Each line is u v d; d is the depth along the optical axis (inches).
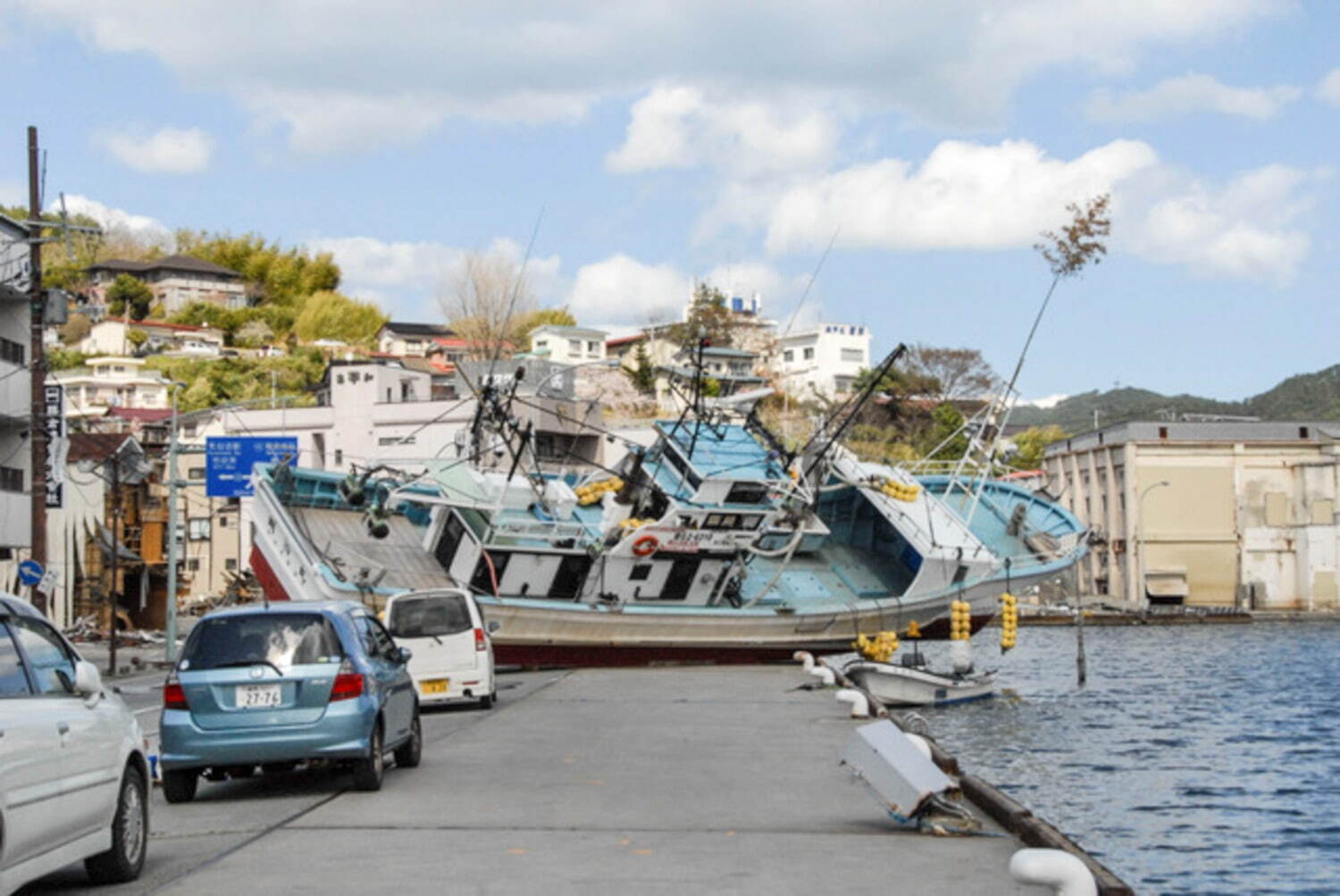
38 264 1662.2
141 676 1732.3
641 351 4522.6
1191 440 4544.8
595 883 419.2
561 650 1649.9
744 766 709.9
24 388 2034.9
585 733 887.1
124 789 429.7
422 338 5856.3
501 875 432.1
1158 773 1301.7
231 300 6368.1
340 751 602.2
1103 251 1800.0
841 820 542.6
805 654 1550.2
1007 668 2647.6
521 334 5201.8
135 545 3107.8
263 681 602.2
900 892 404.5
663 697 1198.9
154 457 3213.6
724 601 1835.6
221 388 4574.3
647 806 579.5
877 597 1937.7
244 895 405.4
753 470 1752.0
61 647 430.6
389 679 659.4
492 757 758.5
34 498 1622.8
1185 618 4220.0
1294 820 1036.5
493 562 1630.2
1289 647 3216.0
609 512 1708.9
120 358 4687.5
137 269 6299.2
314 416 3289.9
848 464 1967.3
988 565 1939.0
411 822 541.0
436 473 1641.2
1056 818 1048.8
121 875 425.1
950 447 4119.1
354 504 1612.9
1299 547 4520.2
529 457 2304.4
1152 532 4512.8
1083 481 4997.5
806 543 1923.0
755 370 4512.8
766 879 424.5
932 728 1605.6
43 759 370.3
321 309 6003.9
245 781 691.4
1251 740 1574.8
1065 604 4520.2
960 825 515.5
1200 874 850.1
